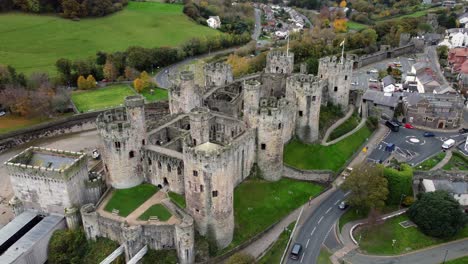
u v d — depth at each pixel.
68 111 189.12
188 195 98.12
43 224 102.56
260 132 119.00
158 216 99.94
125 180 110.50
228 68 163.00
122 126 104.19
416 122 176.50
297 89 136.12
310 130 140.88
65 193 102.50
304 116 138.88
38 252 97.75
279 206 117.81
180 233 92.44
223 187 95.06
